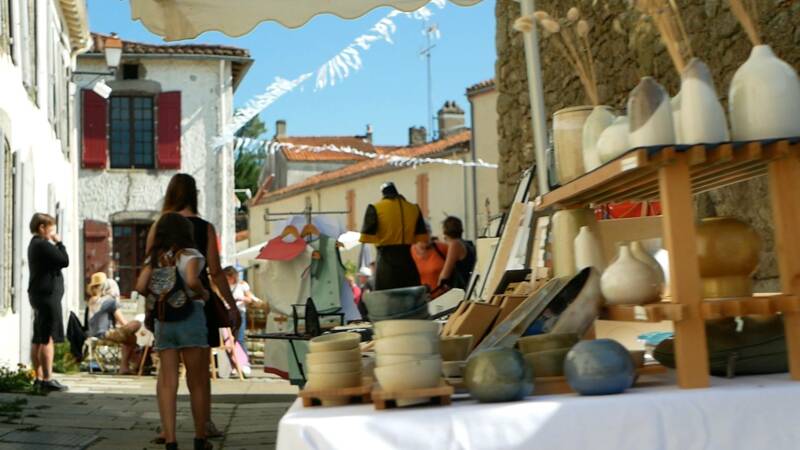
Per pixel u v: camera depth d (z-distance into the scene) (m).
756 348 2.19
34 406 7.80
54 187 15.32
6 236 10.65
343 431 1.89
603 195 2.71
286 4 5.38
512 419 1.91
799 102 2.10
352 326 4.94
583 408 1.93
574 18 2.75
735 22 5.02
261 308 14.97
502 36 9.62
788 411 1.96
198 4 5.32
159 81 23.66
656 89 2.12
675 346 2.10
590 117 2.54
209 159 23.77
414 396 1.97
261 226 47.44
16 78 11.53
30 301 9.13
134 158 23.75
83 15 17.72
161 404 5.30
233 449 5.58
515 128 9.27
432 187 32.53
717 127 2.10
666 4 2.37
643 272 2.27
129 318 22.56
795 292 2.08
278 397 8.88
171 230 5.36
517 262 4.50
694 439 1.92
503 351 2.04
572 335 2.25
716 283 2.27
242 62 24.11
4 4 10.85
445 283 7.27
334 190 40.03
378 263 6.90
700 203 5.32
